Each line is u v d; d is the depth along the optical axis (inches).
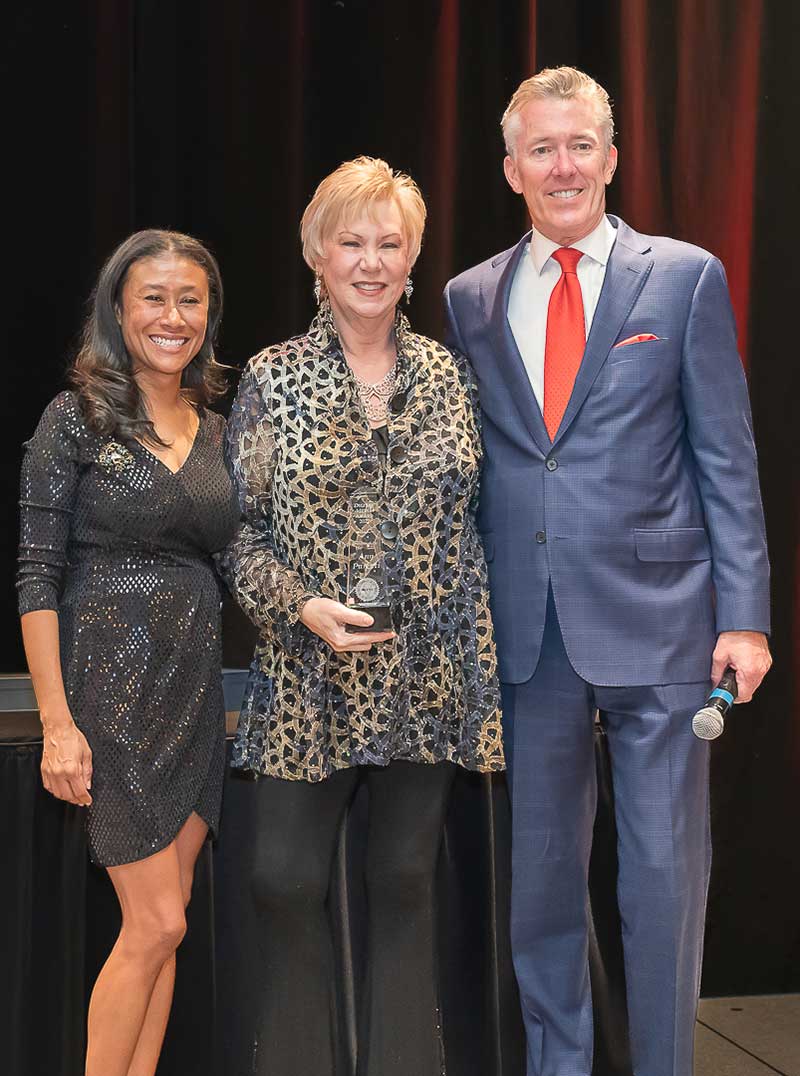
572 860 92.8
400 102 135.2
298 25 132.0
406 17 134.7
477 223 138.1
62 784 82.0
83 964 93.6
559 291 91.1
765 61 140.2
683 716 89.0
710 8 139.3
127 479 83.3
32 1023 92.7
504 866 99.8
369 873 87.0
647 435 88.9
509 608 90.7
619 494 88.7
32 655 82.4
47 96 127.0
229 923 96.8
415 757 86.3
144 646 83.9
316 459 83.4
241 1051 96.6
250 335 132.8
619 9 137.6
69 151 127.6
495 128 137.3
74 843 93.4
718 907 142.9
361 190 83.2
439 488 85.1
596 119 89.0
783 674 143.3
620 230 92.7
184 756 85.2
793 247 141.8
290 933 84.4
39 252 127.5
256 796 88.6
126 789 83.0
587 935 95.9
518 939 93.3
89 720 82.9
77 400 83.8
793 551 143.1
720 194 140.6
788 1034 123.6
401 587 84.7
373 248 83.9
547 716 91.1
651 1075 90.0
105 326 85.5
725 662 88.8
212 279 89.7
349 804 89.6
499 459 91.6
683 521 90.4
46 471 83.0
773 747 143.3
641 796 89.5
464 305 94.7
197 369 91.7
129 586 84.0
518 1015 100.7
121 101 128.0
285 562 85.8
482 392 92.0
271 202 132.4
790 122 141.0
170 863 85.0
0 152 126.3
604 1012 101.3
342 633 80.1
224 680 114.0
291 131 132.3
